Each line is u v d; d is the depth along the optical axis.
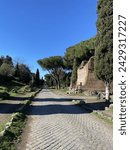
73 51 72.00
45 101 33.97
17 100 34.59
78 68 69.00
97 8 26.08
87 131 13.26
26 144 10.28
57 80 100.50
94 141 11.06
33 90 74.00
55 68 92.50
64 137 11.73
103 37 25.00
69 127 14.33
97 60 26.06
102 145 10.42
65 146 10.12
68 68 83.38
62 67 92.00
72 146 10.14
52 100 36.16
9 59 111.88
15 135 11.68
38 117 18.27
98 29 25.88
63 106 26.98
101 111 20.58
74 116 19.09
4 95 37.88
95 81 57.31
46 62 90.50
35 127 14.15
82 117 18.62
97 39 26.09
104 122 16.38
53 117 18.34
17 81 94.62
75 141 10.98
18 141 10.70
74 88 63.56
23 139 11.12
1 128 13.03
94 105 27.17
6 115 19.25
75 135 12.20
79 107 26.28
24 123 15.28
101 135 12.32
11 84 82.06
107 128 14.23
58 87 100.31
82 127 14.40
